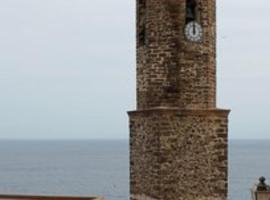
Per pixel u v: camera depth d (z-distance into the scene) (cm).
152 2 3334
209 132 3244
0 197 3275
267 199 4234
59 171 18200
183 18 3297
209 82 3316
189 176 3216
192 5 3347
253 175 16025
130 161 3434
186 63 3288
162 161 3194
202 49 3309
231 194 11594
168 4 3294
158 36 3312
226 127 3284
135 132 3391
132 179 3412
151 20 3338
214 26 3397
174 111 3209
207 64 3316
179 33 3284
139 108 3416
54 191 12188
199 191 3219
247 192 11888
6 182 14538
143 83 3381
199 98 3291
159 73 3300
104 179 15125
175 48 3278
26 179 15350
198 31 3309
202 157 3231
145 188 3297
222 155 3262
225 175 3266
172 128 3209
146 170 3288
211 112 3244
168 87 3281
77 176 16200
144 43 3416
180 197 3198
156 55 3312
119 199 11000
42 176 16312
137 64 3462
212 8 3375
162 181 3189
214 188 3244
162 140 3198
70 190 12406
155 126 3225
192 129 3228
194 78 3291
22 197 3281
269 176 15638
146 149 3291
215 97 3378
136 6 3500
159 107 3234
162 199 3184
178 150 3209
